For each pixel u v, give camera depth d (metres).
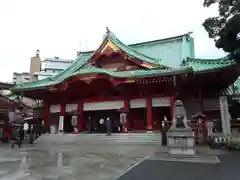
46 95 35.41
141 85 29.62
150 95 29.78
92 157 15.11
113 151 18.05
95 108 32.84
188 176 9.62
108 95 32.81
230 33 19.08
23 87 33.66
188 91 29.09
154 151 16.97
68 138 28.39
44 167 11.91
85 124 36.19
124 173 10.38
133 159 14.02
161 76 26.59
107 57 32.84
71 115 36.16
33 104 44.12
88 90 33.47
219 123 25.03
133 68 31.45
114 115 38.09
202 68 25.14
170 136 15.05
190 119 25.20
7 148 22.14
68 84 31.31
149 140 24.28
